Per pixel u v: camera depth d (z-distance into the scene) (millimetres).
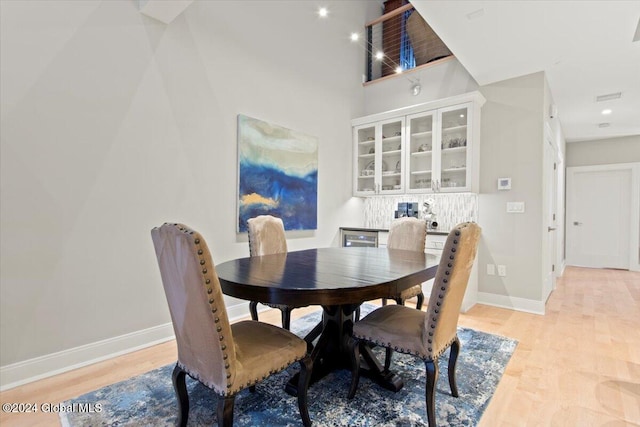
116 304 2369
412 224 3018
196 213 2855
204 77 2910
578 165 6605
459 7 2445
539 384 1959
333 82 4414
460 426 1568
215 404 1745
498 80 3676
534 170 3471
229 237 3125
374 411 1683
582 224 6590
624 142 6164
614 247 6293
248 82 3295
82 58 2189
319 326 2334
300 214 3850
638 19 2533
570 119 5137
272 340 1522
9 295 1929
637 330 2883
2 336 1908
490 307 3609
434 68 4281
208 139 2941
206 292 1226
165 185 2641
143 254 2510
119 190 2375
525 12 2482
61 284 2117
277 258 2336
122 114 2387
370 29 5137
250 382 1342
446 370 2131
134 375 2066
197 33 2861
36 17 2004
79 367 2164
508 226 3617
